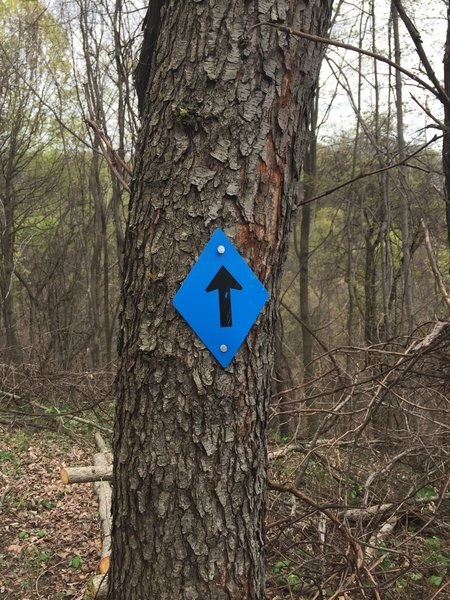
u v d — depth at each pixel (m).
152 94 1.65
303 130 1.74
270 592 3.13
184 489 1.54
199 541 1.54
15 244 14.80
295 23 1.62
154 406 1.56
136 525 1.58
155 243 1.58
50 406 7.71
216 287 1.56
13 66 10.66
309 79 1.70
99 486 4.92
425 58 1.75
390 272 9.85
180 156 1.56
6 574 3.91
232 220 1.56
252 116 1.57
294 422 7.38
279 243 1.67
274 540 3.18
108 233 16.38
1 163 12.55
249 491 1.62
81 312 16.20
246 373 1.61
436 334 3.50
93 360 12.57
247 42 1.56
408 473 4.74
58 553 4.15
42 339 11.12
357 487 4.30
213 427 1.56
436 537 4.12
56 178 13.98
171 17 1.64
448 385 4.19
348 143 11.15
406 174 8.52
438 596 3.43
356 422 4.53
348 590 2.73
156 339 1.57
